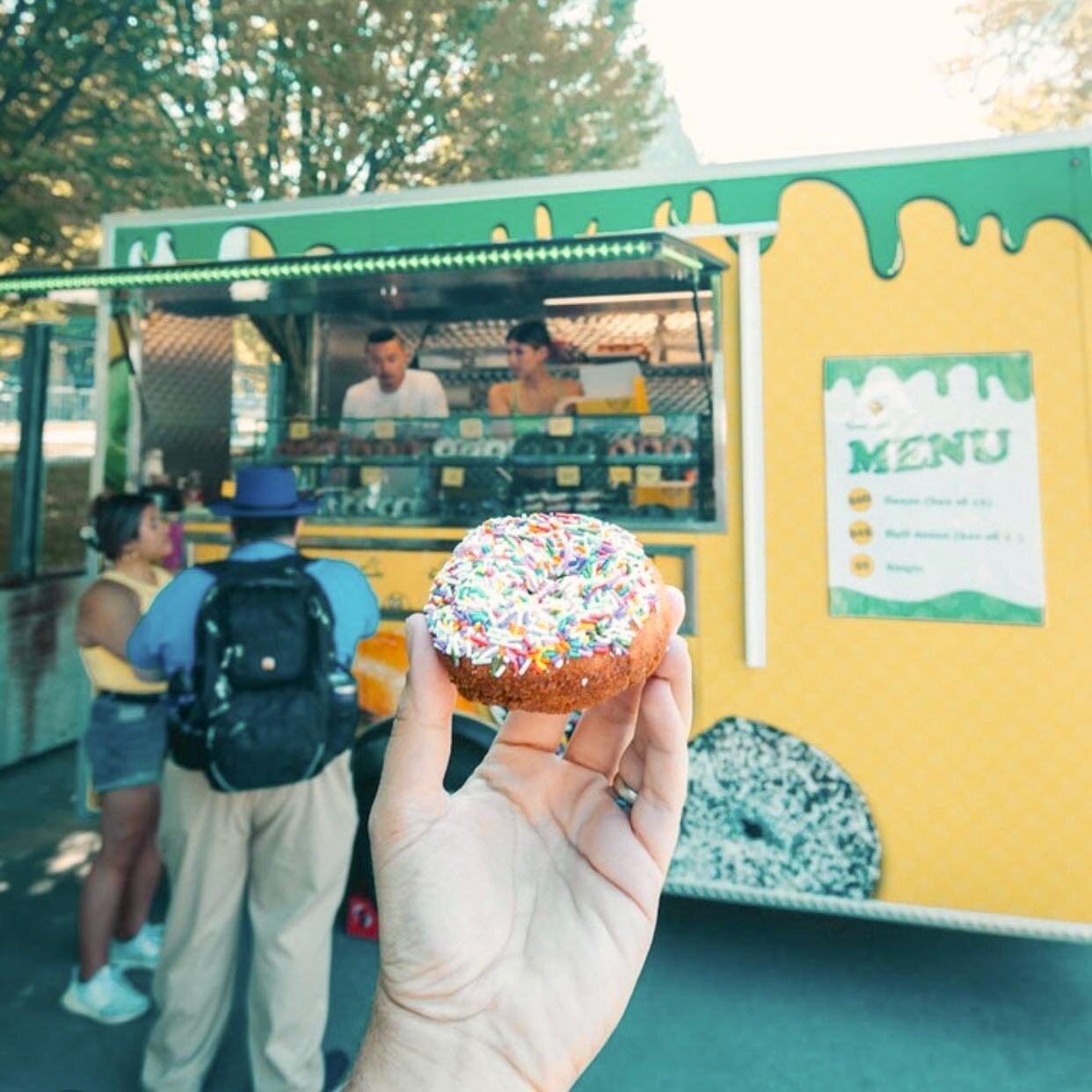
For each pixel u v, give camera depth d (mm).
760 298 2945
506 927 1005
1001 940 3318
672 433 3215
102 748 2746
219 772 2066
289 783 2135
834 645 2832
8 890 3701
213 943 2281
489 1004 951
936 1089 2455
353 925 3314
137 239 3875
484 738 3111
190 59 8352
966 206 2768
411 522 3344
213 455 4551
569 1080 945
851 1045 2654
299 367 5082
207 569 2229
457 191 3432
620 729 1227
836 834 2799
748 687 2906
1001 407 2713
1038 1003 2895
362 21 8641
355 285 3795
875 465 2814
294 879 2285
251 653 2104
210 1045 2318
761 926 3418
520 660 1085
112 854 2789
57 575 5750
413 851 1011
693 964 3123
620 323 4734
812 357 2891
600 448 3342
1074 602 2635
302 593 2229
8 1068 2516
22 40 7559
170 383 4203
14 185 7715
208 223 3779
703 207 3074
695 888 2902
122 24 7816
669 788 1112
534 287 3930
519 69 9516
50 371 5840
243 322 4953
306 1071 2258
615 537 1298
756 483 2914
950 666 2729
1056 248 2689
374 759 3291
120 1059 2570
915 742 2748
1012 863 2658
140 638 2193
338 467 3744
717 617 2961
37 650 5516
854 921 3465
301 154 9320
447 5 8852
